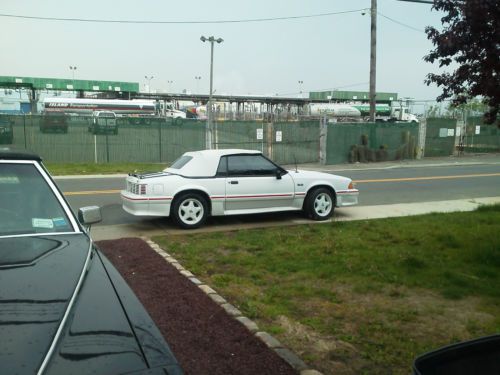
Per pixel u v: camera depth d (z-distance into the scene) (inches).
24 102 2664.9
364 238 329.4
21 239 125.6
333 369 152.9
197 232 355.3
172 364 78.7
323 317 195.3
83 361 72.8
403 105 2768.2
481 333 181.8
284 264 265.9
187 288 221.6
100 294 96.7
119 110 2354.8
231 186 374.9
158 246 305.7
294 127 1016.2
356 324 188.7
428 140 1152.8
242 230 358.3
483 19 221.3
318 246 305.6
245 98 3117.6
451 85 257.4
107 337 80.5
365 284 234.5
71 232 136.3
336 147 1015.6
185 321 183.3
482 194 581.9
